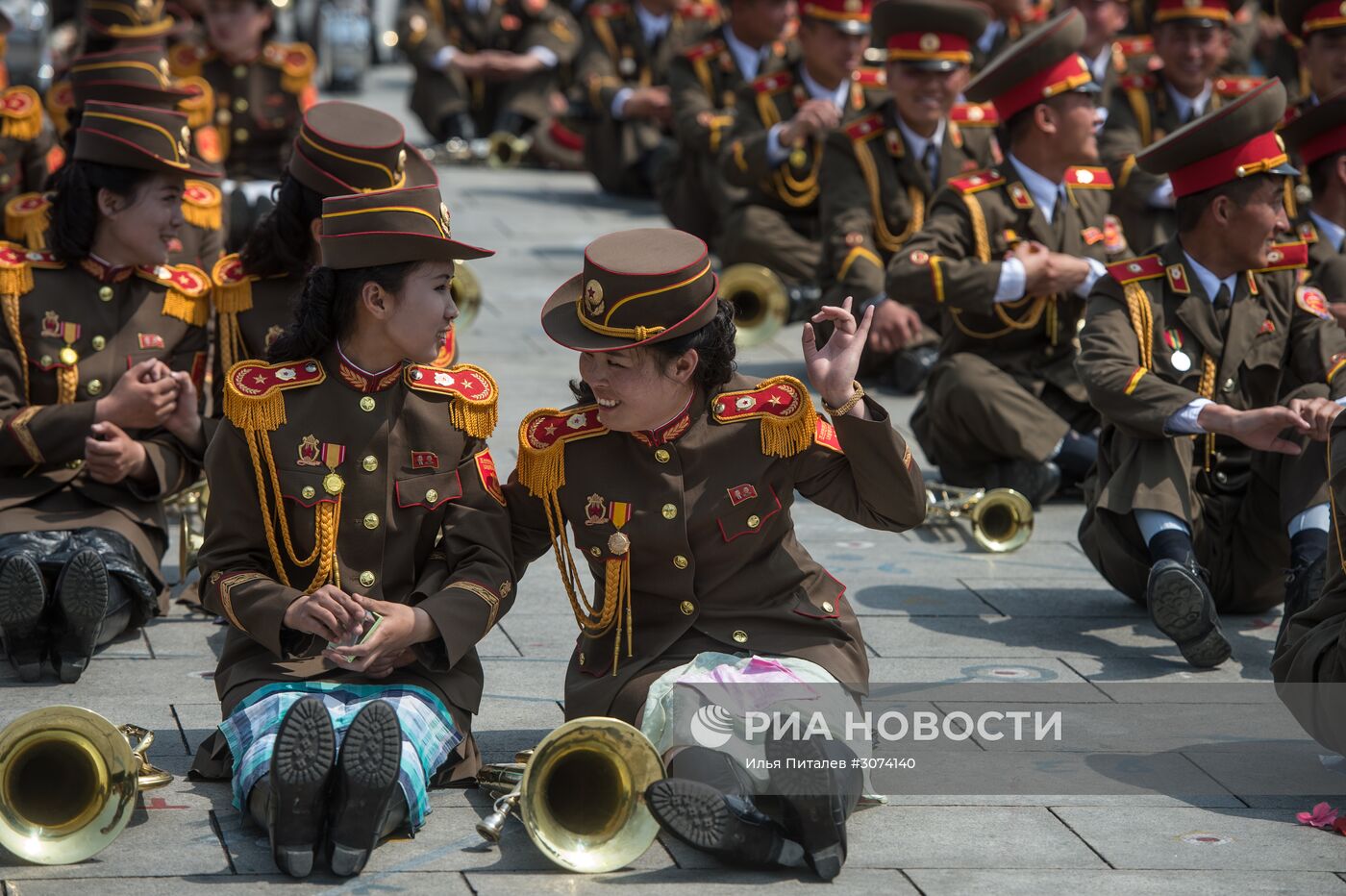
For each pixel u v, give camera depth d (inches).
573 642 855.7
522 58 2586.1
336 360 653.9
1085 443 1115.9
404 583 665.0
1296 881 605.9
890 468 631.2
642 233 628.7
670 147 2294.5
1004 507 1039.0
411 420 660.1
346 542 652.1
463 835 628.1
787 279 1587.1
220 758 666.8
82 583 763.4
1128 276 880.3
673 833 585.0
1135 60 1855.3
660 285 605.3
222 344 824.3
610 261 611.5
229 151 1643.7
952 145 1360.7
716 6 2362.2
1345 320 803.4
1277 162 852.6
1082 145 1075.9
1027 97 1072.2
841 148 1364.4
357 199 632.4
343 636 616.7
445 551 667.4
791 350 1529.3
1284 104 851.4
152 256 820.6
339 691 641.0
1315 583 815.7
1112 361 856.3
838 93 1621.6
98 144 802.2
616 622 652.7
